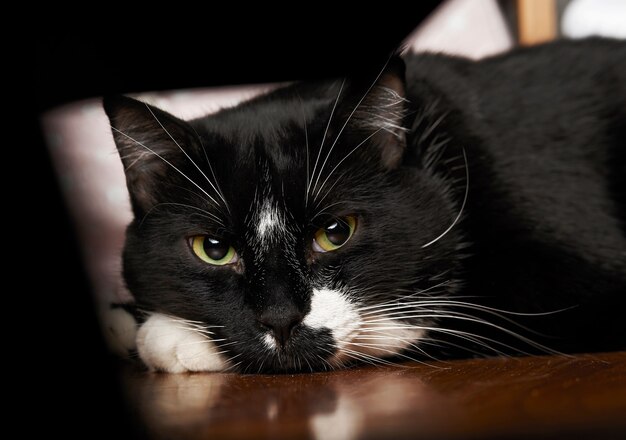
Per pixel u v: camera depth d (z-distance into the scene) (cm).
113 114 36
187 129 36
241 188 35
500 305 37
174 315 37
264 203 35
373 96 36
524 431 24
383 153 37
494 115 40
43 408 24
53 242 26
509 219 37
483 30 57
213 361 36
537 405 26
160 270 37
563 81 42
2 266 25
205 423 26
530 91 41
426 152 38
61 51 48
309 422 25
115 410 25
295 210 35
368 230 36
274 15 50
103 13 47
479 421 25
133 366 38
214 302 36
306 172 35
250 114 39
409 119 38
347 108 36
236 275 35
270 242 35
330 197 35
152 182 37
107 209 49
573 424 24
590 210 38
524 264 37
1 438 24
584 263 37
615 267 37
